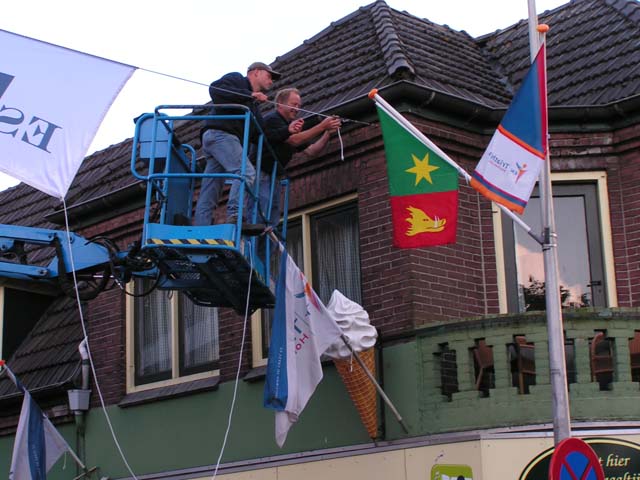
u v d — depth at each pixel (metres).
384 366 12.38
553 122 13.21
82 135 10.61
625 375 11.34
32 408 13.67
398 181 10.99
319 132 11.84
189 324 14.94
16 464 13.38
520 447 11.14
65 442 14.03
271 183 11.60
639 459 11.10
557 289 9.83
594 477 9.19
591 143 13.23
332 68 15.05
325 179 13.53
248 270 10.77
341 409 12.67
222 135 10.77
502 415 11.38
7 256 12.73
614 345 11.41
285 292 11.15
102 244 11.87
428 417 11.86
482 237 13.12
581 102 13.41
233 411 13.84
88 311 16.34
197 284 11.43
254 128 11.08
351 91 13.64
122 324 15.59
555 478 9.02
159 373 15.12
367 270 12.83
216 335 14.59
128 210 15.81
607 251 12.98
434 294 12.48
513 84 14.75
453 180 10.86
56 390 15.62
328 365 12.91
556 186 13.27
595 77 13.79
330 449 12.62
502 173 9.94
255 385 13.67
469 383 11.64
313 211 13.71
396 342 12.34
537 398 11.31
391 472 11.92
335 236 13.51
